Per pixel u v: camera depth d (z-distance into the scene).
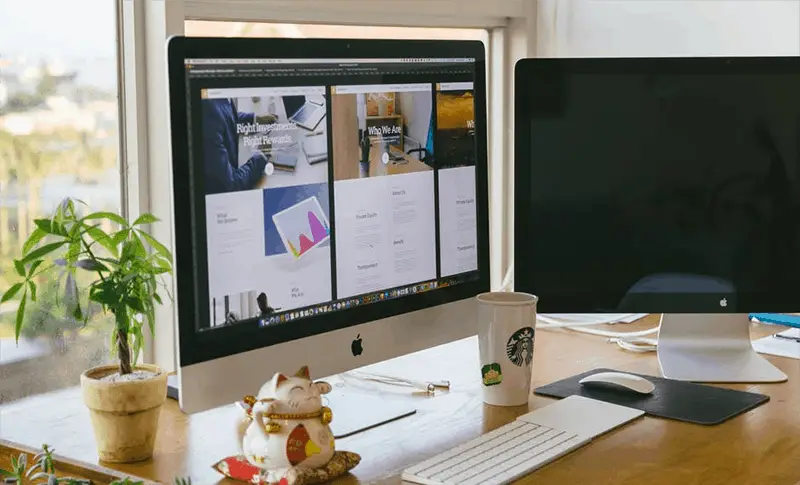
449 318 1.51
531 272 1.62
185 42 1.13
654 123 1.59
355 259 1.35
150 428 1.21
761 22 2.03
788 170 1.61
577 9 2.27
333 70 1.30
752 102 1.59
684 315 1.66
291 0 1.76
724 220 1.61
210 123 1.16
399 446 1.27
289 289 1.26
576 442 1.25
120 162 1.68
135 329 1.26
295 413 1.12
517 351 1.43
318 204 1.29
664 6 2.15
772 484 1.13
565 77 1.58
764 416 1.39
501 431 1.29
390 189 1.39
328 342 1.31
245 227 1.20
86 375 1.22
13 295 1.26
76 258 1.26
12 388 1.54
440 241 1.48
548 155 1.60
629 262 1.62
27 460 1.22
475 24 2.24
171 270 1.29
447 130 1.48
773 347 1.78
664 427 1.34
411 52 1.41
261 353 1.23
